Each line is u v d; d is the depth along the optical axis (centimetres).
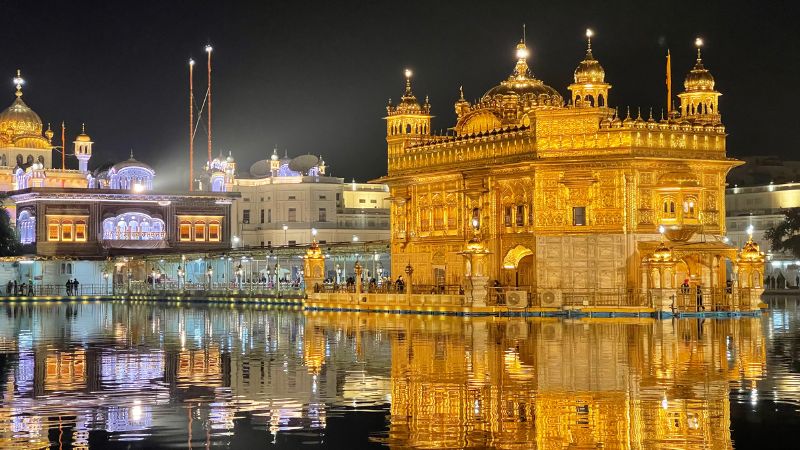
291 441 2309
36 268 11075
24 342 4653
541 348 3981
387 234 13012
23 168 13025
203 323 6028
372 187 13625
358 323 5706
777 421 2453
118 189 11450
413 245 7544
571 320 5716
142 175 12344
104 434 2392
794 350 3884
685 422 2444
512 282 6744
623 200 6344
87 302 9769
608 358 3622
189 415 2605
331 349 4106
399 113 7706
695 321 5591
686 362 3494
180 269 10394
